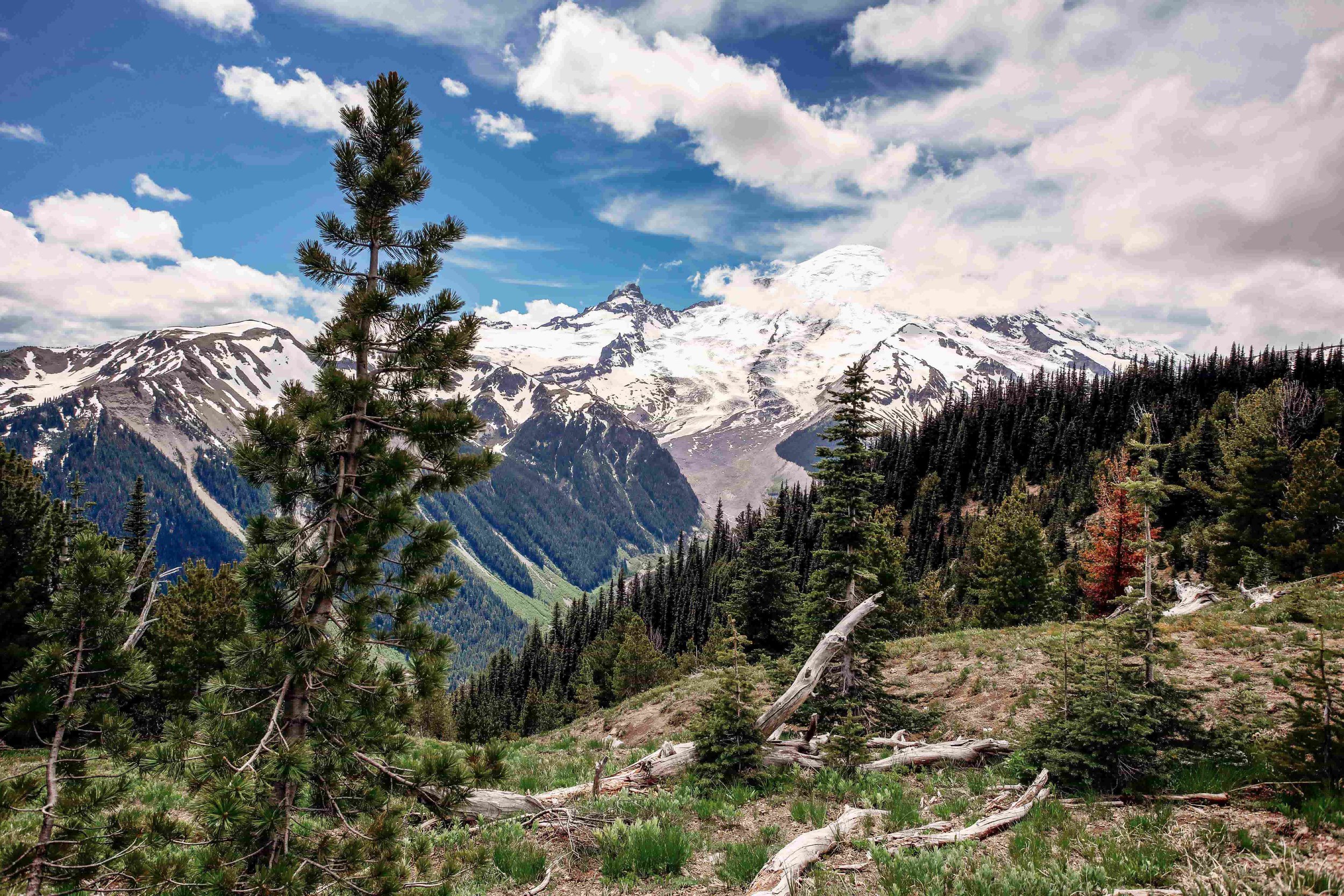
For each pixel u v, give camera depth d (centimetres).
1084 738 1016
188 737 667
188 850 741
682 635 9288
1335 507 3738
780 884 755
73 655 654
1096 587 4375
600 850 937
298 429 766
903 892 722
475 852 812
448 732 5534
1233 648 1858
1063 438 9956
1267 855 730
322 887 686
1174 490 1209
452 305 859
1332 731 864
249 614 742
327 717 734
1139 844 784
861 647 1689
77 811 609
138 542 2541
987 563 4738
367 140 905
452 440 834
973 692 1988
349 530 783
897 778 1255
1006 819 935
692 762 1285
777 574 3148
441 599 804
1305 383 10531
